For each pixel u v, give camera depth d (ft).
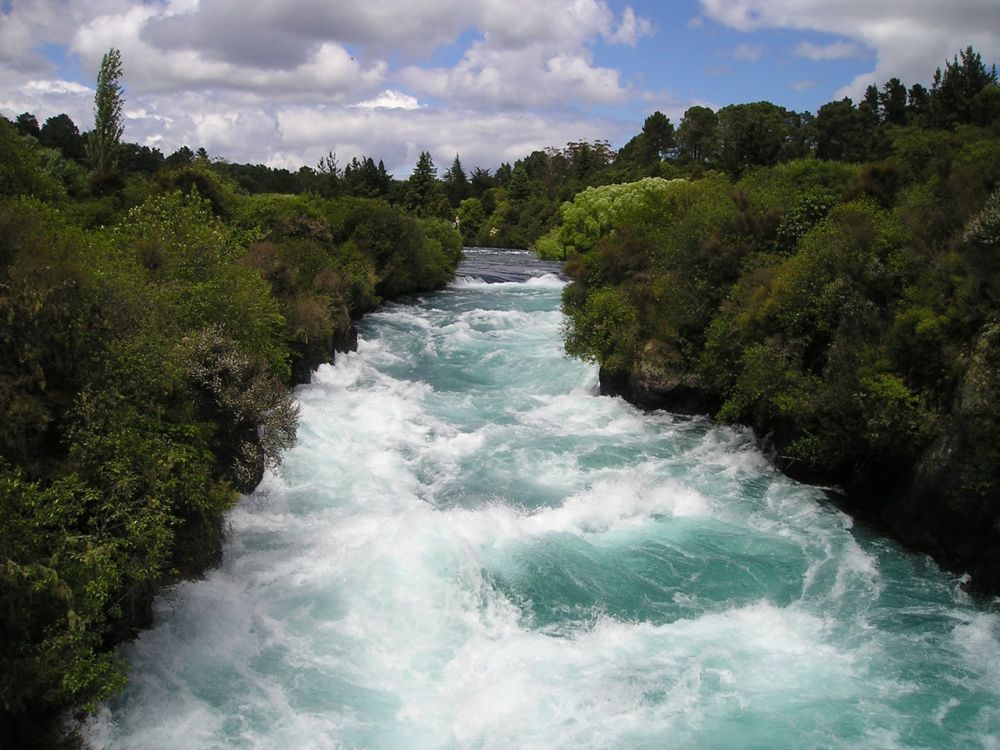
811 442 67.31
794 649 46.19
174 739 37.29
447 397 98.99
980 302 57.72
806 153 259.80
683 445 80.79
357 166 430.20
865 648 46.42
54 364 45.44
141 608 44.01
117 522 42.42
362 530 59.06
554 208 375.25
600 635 47.16
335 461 73.51
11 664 32.94
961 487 53.31
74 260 49.75
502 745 37.81
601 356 99.19
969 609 50.72
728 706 40.93
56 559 35.01
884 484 63.87
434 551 54.70
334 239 165.68
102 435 44.68
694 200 112.78
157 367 49.29
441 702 40.93
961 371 56.08
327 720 39.22
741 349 82.58
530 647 45.75
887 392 60.29
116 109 167.12
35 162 98.94
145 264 70.64
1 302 43.32
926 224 69.62
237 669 42.70
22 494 36.63
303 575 52.31
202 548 51.06
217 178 145.38
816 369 74.13
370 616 48.14
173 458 45.93
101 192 134.72
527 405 95.76
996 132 98.17
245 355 62.44
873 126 279.49
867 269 69.72
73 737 35.73
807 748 38.04
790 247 91.56
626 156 494.18
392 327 141.18
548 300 175.32
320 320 104.73
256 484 62.75
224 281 71.36
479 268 243.19
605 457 77.20
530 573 53.62
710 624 48.67
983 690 42.63
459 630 47.24
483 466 74.43
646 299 98.63
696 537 59.93
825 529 61.87
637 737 38.52
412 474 72.13
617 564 55.52
